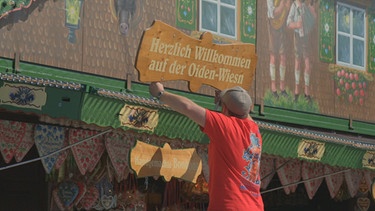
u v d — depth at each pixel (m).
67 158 8.31
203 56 7.14
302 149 9.12
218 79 7.37
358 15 11.84
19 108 6.55
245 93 5.59
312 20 11.00
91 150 7.77
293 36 10.65
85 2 8.08
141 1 8.70
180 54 6.91
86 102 6.88
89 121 6.89
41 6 7.63
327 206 13.12
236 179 5.27
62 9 7.83
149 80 6.70
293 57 10.60
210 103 9.33
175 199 10.02
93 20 8.14
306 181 9.66
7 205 8.37
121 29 8.43
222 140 5.31
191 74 7.09
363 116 11.70
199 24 9.35
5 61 7.29
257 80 10.01
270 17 10.32
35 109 6.62
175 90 8.99
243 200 5.24
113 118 7.05
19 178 8.51
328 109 11.09
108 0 8.32
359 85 11.70
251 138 5.41
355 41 11.73
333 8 11.38
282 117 10.29
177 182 10.05
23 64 7.43
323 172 10.63
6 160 7.21
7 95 6.50
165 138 7.64
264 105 10.05
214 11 9.55
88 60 8.05
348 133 11.45
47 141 7.48
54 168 7.95
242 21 9.94
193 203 10.12
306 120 10.66
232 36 9.77
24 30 7.46
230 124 5.36
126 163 7.99
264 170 9.74
